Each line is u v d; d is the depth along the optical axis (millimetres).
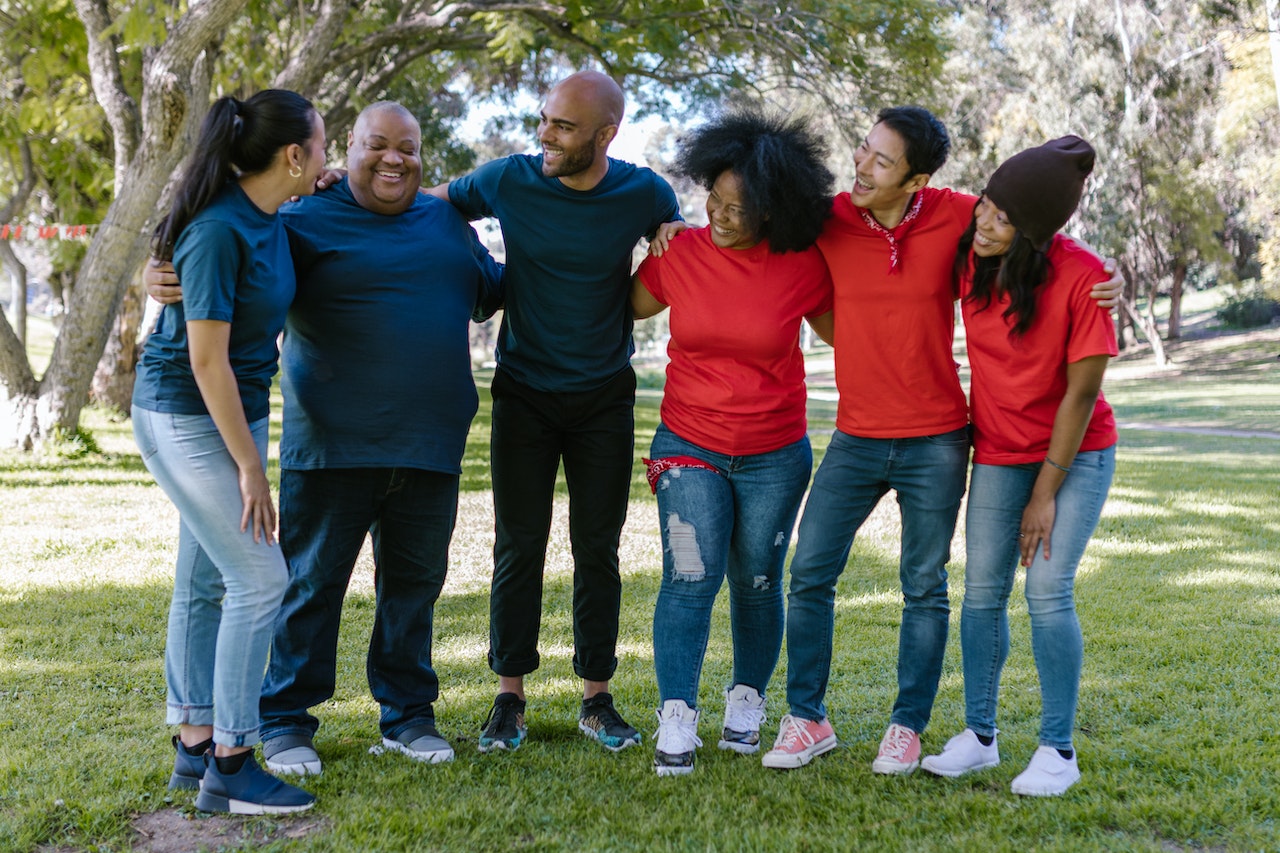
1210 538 7168
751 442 3137
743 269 3111
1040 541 2984
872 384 3068
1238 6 24438
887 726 3547
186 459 2699
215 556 2742
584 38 11812
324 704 3711
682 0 11656
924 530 3102
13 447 10102
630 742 3326
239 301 2701
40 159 14727
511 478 3316
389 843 2572
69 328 10172
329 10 10250
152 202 9789
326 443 3021
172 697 2859
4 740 3264
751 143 2998
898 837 2676
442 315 3096
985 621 3084
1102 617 5008
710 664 4336
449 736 3420
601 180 3201
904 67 12109
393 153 2949
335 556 3107
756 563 3242
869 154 2873
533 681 4051
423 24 11648
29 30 11781
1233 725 3480
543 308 3264
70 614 4879
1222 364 33062
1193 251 34344
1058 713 2988
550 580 5875
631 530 7438
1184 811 2781
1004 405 2980
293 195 2783
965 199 3045
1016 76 28172
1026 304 2848
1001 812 2816
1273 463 12016
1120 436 16859
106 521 7223
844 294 3074
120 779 2916
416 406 3055
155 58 9094
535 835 2670
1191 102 28656
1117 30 28109
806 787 3014
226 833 2658
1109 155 28906
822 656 3229
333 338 3012
